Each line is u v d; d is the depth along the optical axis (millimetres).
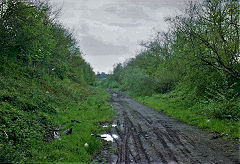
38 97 11609
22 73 14805
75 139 6980
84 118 11523
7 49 13766
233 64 10688
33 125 7602
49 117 9531
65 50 24172
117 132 8789
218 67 11047
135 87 34906
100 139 7602
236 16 9336
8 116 7078
